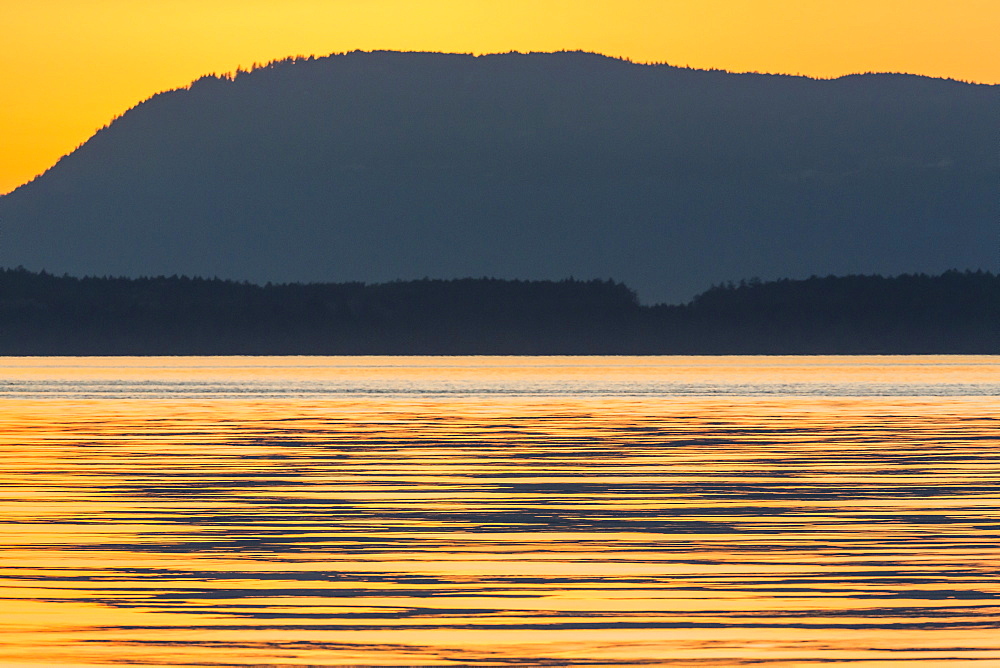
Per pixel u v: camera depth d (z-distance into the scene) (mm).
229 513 73125
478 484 86688
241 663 41844
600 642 44375
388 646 43812
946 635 45281
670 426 149250
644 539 64250
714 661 42156
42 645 43969
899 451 112312
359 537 64938
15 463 101125
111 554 60375
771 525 68562
